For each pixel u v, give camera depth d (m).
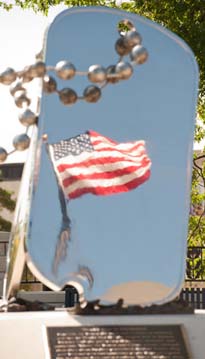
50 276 7.62
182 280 8.04
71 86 8.39
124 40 8.05
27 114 7.87
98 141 8.28
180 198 8.33
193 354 7.54
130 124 8.46
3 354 7.69
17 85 7.91
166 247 8.10
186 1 16.44
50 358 7.44
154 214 8.19
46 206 7.79
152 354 7.46
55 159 7.96
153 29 8.76
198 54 16.08
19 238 7.97
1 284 17.48
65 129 8.16
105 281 7.82
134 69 8.59
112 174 8.16
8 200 24.62
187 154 8.51
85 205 7.96
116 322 7.64
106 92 8.46
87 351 7.46
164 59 8.70
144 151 8.40
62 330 7.62
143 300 7.91
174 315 7.81
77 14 8.60
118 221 8.04
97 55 8.57
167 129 8.53
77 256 7.77
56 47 8.46
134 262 7.95
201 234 18.19
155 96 8.59
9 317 7.84
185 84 8.70
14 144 7.96
